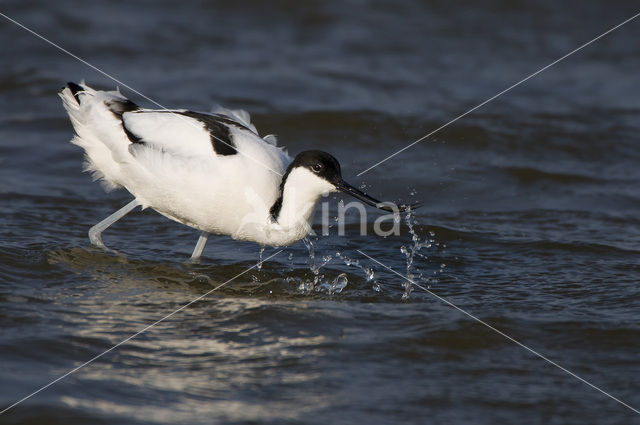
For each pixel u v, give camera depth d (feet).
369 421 22.86
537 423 23.17
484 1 82.89
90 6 75.00
